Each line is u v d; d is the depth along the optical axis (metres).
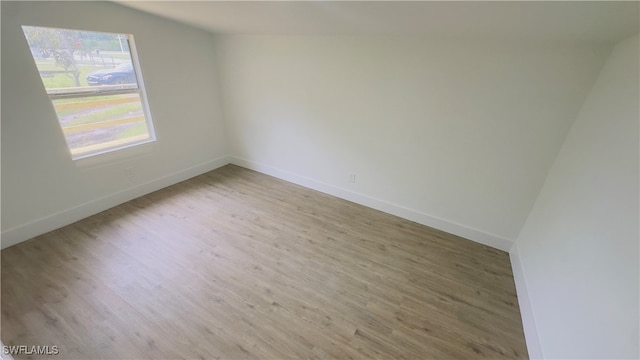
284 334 1.83
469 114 2.41
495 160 2.43
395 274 2.35
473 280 2.30
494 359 1.71
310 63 3.14
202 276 2.28
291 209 3.28
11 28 2.26
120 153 3.17
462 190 2.69
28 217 2.62
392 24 2.03
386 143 2.96
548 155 2.19
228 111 4.16
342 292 2.16
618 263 1.16
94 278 2.22
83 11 2.57
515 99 2.19
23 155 2.51
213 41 3.80
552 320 1.57
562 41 1.83
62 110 2.69
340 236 2.82
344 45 2.84
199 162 4.10
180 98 3.62
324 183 3.64
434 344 1.79
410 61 2.53
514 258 2.45
